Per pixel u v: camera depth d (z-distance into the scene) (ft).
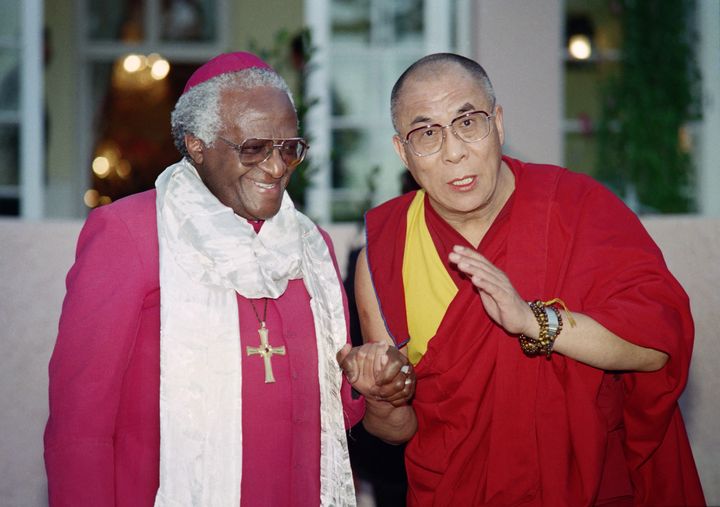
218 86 7.64
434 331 8.89
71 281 7.57
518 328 8.02
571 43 20.52
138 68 26.91
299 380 7.93
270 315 7.97
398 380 8.27
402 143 8.75
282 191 7.84
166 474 7.41
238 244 7.72
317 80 20.95
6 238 11.67
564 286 8.59
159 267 7.61
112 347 7.34
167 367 7.49
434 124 8.40
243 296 7.88
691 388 12.35
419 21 21.61
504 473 8.54
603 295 8.48
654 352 8.36
